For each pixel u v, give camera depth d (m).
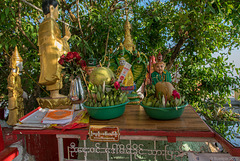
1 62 2.80
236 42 2.84
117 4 3.49
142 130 1.10
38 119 1.33
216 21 2.63
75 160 1.26
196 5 2.27
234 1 2.19
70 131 1.17
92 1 3.10
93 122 1.28
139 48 3.15
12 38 2.27
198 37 2.47
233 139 0.95
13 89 1.74
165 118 1.25
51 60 1.68
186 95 3.38
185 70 3.28
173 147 1.60
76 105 1.66
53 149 1.88
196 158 1.05
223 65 3.15
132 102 1.83
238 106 3.59
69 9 2.95
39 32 1.73
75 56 1.41
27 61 2.53
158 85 1.34
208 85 3.24
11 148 1.39
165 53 3.17
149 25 2.75
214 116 2.79
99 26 2.66
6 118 2.85
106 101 1.28
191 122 1.21
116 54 1.93
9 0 2.38
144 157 1.58
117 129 1.12
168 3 3.16
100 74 1.45
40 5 2.86
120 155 1.61
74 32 3.06
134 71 1.96
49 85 1.75
